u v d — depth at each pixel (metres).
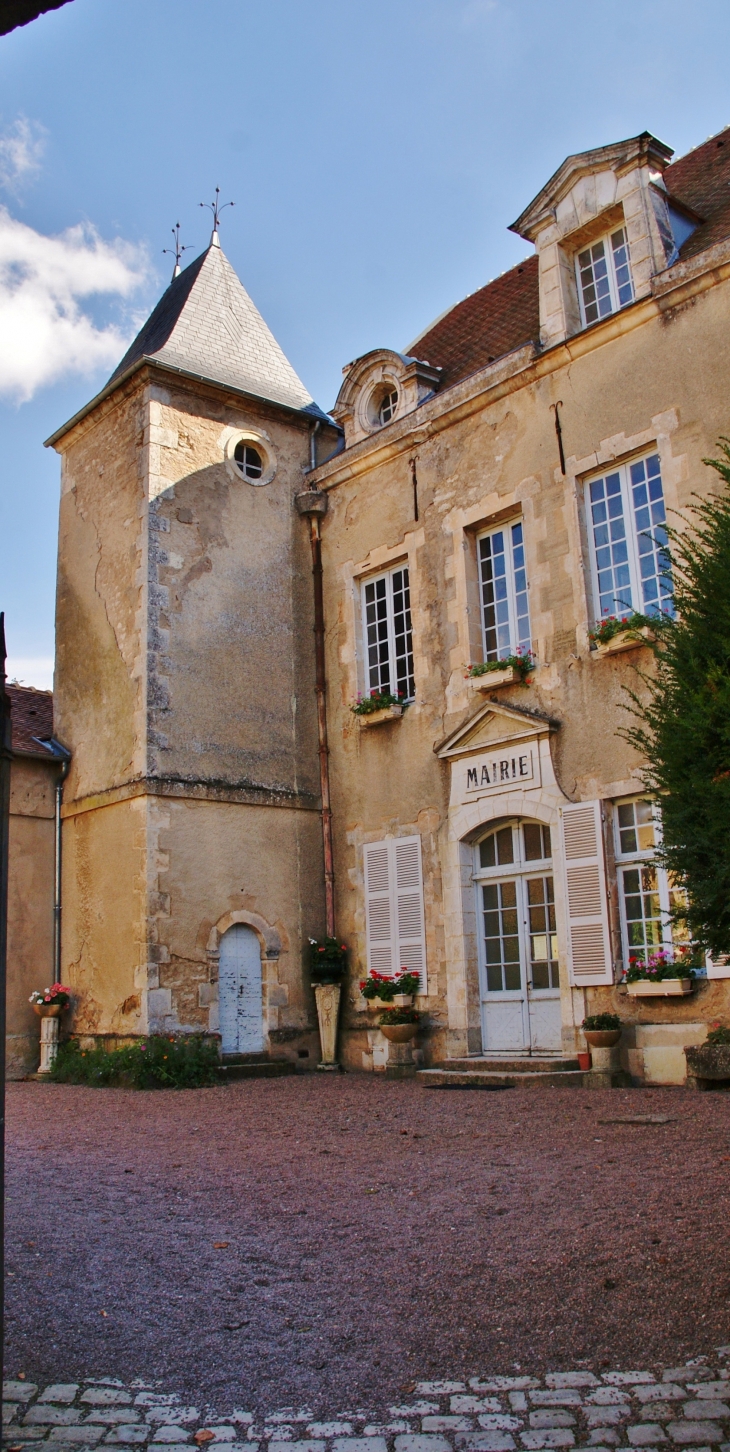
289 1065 12.68
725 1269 4.31
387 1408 3.52
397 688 13.36
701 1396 3.46
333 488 14.48
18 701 14.95
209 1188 6.25
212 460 13.84
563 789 10.89
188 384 13.73
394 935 12.64
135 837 12.30
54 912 13.40
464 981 11.72
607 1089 9.42
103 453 14.12
